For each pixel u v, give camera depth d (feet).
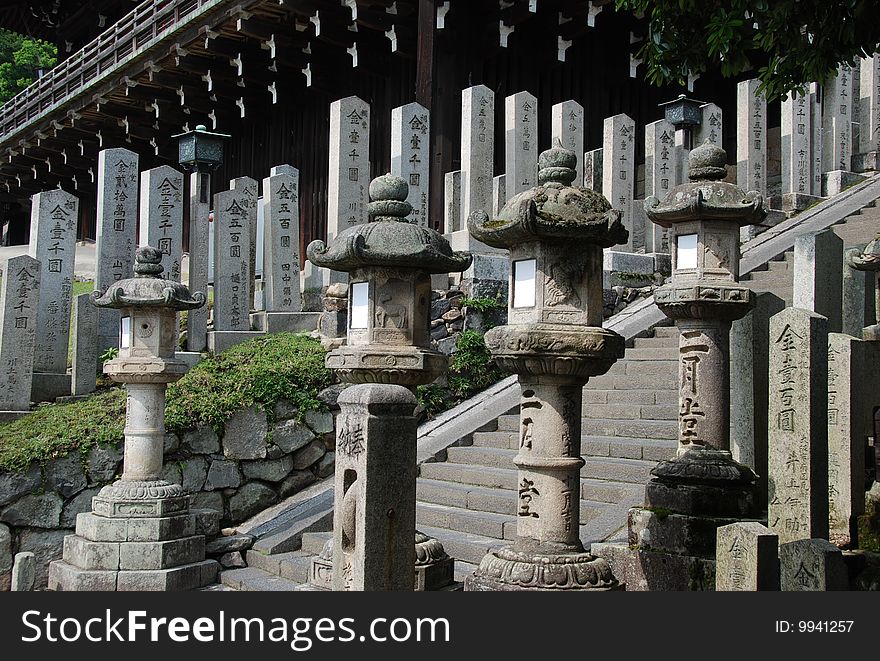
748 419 24.17
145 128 80.28
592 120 65.98
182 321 45.57
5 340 35.63
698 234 23.77
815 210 49.49
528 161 46.44
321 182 69.10
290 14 57.62
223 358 37.47
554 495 19.03
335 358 21.91
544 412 19.17
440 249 22.09
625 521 24.63
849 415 21.74
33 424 33.04
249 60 63.36
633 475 27.78
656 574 21.91
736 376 24.54
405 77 62.49
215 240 42.52
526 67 62.28
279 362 35.53
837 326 24.20
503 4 55.52
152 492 28.19
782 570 19.04
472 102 44.62
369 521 15.47
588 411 34.35
